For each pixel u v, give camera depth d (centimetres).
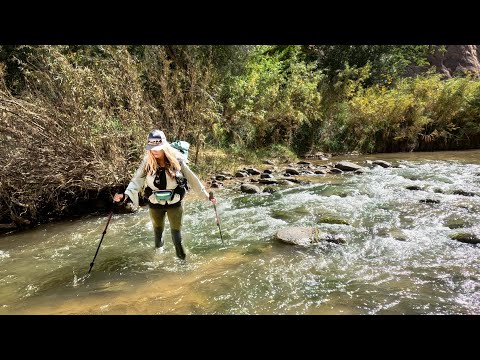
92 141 666
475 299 338
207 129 1011
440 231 499
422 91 1412
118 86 752
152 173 434
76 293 387
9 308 360
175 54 1038
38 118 632
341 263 422
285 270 411
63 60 662
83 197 719
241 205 670
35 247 529
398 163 1049
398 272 394
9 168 621
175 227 455
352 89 1380
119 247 513
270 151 1186
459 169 905
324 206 633
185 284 394
